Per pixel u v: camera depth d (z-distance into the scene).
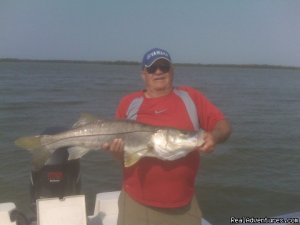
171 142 1.50
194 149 1.49
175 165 1.55
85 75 53.09
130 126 1.57
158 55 1.58
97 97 19.12
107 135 1.60
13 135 8.70
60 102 16.38
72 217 1.82
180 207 1.58
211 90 26.50
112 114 13.12
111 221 2.10
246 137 8.59
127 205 1.62
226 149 7.15
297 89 31.08
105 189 4.99
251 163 6.36
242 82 42.06
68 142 1.66
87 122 1.66
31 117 11.75
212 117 1.58
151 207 1.58
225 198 4.71
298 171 5.96
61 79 39.34
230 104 17.00
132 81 39.22
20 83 29.89
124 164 1.58
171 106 1.58
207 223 2.07
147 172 1.57
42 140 1.69
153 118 1.59
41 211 1.80
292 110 15.20
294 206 4.52
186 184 1.58
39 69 76.06
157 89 1.61
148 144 1.53
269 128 10.27
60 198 1.83
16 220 1.94
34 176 1.97
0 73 49.34
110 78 45.69
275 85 37.31
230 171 5.84
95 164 5.98
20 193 4.81
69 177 1.99
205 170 5.86
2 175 5.50
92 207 4.26
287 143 8.10
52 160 1.94
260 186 5.12
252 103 17.72
